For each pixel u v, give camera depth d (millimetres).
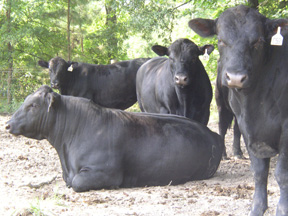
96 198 5469
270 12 10164
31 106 6441
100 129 6273
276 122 4137
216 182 6570
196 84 8156
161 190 5984
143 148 6293
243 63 3732
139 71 10406
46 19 19453
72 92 12758
